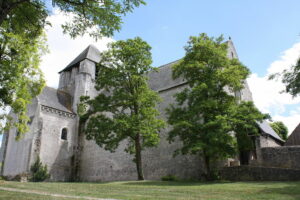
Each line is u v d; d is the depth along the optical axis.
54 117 30.83
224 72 19.06
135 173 26.36
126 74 20.67
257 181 16.89
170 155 24.22
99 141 19.78
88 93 34.62
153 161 25.44
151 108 19.97
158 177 24.45
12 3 9.23
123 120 18.66
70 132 32.16
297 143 25.75
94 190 12.75
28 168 27.06
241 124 18.73
